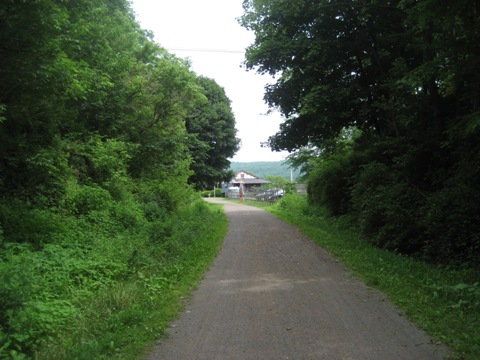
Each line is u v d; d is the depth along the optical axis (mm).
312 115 17500
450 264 9797
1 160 10398
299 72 18656
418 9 10492
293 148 20875
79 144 14906
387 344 4938
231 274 8961
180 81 20406
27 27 8172
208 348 4895
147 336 5215
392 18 15672
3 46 8195
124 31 19812
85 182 14359
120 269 8328
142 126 20031
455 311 5996
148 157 20406
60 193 12250
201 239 13375
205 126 38562
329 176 20203
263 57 17750
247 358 4602
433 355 4598
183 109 22188
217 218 20734
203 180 38969
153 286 7496
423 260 10656
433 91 13711
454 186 11352
